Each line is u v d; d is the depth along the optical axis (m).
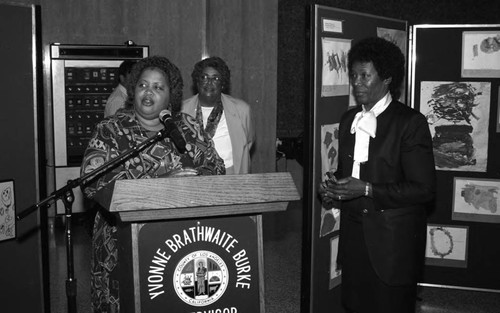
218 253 1.85
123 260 1.88
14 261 3.15
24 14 3.06
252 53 6.75
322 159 3.25
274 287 4.49
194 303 1.82
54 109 5.87
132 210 1.68
